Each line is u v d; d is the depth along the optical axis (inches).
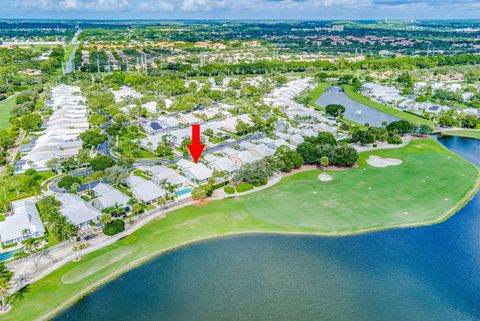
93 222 5113.2
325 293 4060.0
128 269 4350.4
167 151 7662.4
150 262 4480.8
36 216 5137.8
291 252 4722.0
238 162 7180.1
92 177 6471.5
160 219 5334.6
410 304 3946.9
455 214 5654.5
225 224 5255.9
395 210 5703.7
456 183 6633.9
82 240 4820.4
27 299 3828.7
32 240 4448.8
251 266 4456.2
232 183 6437.0
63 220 4746.6
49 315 3686.0
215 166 6830.7
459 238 5059.1
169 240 4881.9
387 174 6948.8
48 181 6505.9
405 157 7795.3
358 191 6274.6
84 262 4394.7
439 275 4372.5
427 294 4089.6
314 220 5393.7
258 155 7470.5
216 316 3727.9
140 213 5462.6
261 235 5044.3
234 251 4719.5
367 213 5610.2
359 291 4101.9
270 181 6584.6
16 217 4906.5
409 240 5004.9
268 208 5689.0
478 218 5546.3
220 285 4148.6
